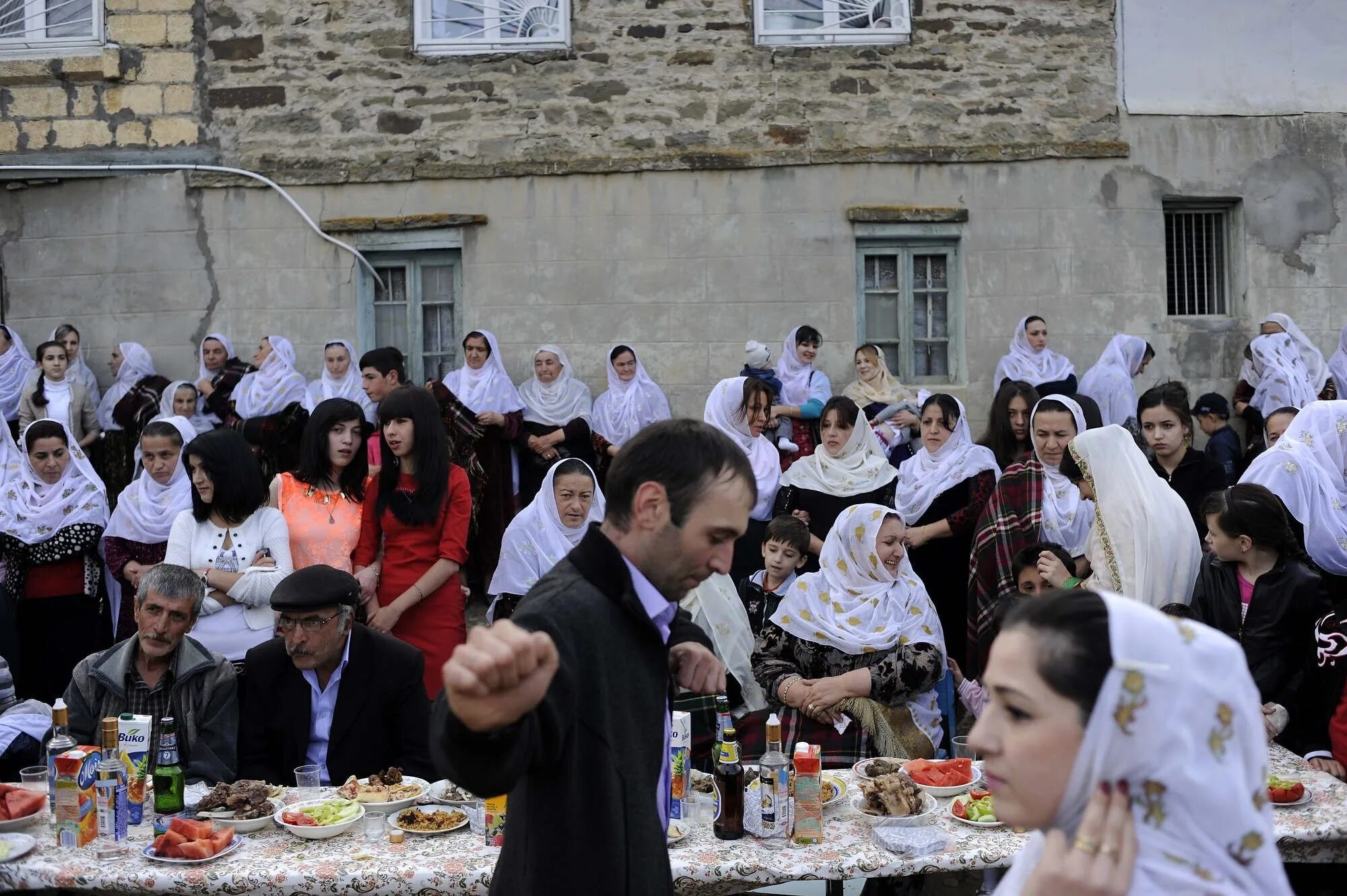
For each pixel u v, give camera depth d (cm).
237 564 476
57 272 870
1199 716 136
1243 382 839
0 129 859
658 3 845
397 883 294
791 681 430
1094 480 446
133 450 809
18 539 567
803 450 745
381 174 848
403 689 385
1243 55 859
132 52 855
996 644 149
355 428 524
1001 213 845
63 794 314
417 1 849
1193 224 871
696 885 312
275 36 852
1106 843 137
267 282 856
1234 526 395
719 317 844
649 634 205
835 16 848
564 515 505
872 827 323
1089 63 848
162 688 380
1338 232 862
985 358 845
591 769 195
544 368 802
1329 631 369
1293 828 305
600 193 845
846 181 842
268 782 377
